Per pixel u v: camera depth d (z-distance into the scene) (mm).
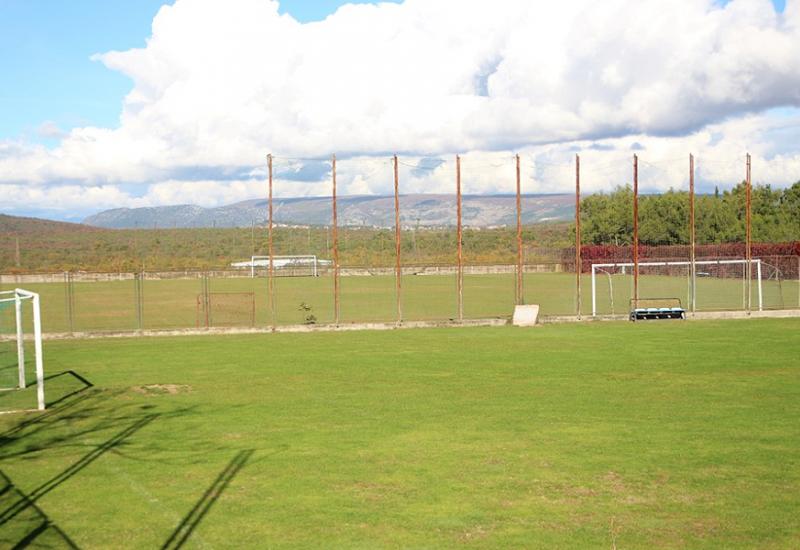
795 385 21781
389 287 68688
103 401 21031
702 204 86000
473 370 25047
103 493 13078
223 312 49344
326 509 12055
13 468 14680
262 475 13883
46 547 10758
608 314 42156
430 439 16172
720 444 15477
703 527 11109
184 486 13367
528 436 16297
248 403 20328
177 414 19172
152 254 124562
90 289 69250
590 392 21109
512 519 11500
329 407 19609
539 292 61219
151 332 36531
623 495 12500
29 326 42281
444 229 177625
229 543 10789
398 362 26922
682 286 64000
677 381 22594
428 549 10438
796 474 13500
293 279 82125
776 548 10352
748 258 41125
